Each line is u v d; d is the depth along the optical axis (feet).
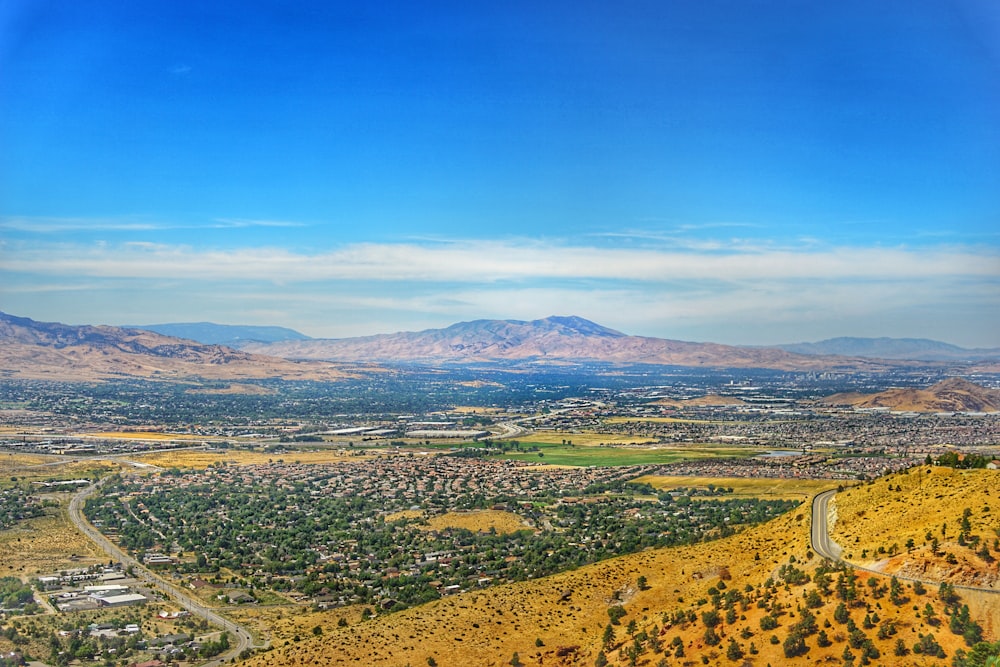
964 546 556.92
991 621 495.41
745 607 590.14
